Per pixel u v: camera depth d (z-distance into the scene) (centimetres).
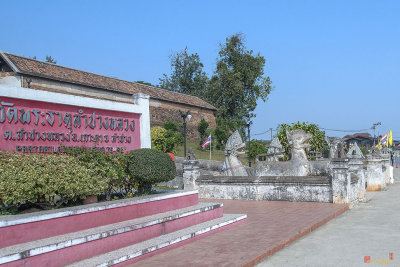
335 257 675
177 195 862
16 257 482
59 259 536
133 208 734
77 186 654
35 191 603
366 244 762
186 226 811
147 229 700
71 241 555
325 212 1084
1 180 575
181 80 6112
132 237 664
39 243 534
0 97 705
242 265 599
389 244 758
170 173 845
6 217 546
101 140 897
